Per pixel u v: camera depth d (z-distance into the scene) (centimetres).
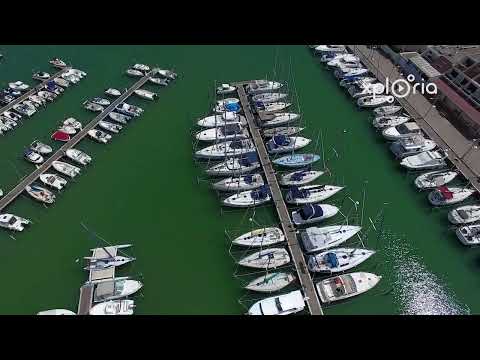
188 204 4491
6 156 4931
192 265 3984
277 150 4925
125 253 4053
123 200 4525
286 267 3881
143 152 5050
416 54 6056
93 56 6600
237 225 4291
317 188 4472
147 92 5812
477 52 5881
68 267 3950
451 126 5131
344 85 5859
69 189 4619
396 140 5038
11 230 4191
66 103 5700
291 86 6012
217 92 5888
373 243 4128
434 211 4378
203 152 4906
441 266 3975
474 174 4581
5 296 3759
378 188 4619
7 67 6338
